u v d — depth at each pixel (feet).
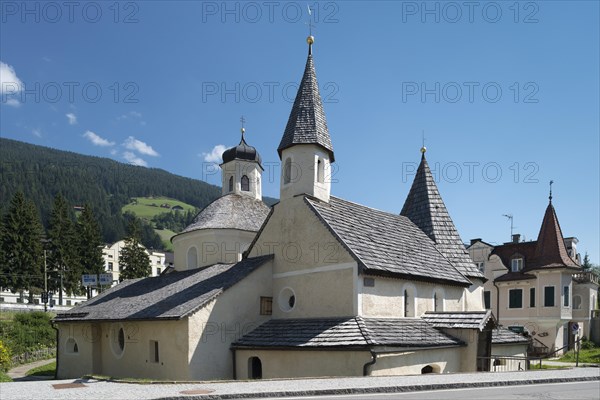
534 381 58.95
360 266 71.00
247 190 123.13
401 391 49.44
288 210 84.12
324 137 86.84
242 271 82.84
